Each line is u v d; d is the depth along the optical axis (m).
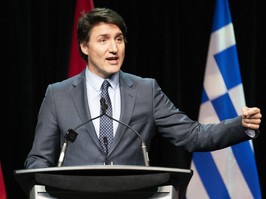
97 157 5.72
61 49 10.49
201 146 5.74
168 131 6.04
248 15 11.21
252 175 10.15
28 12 10.27
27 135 10.18
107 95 6.02
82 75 6.25
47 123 6.04
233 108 10.27
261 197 10.61
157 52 10.98
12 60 10.27
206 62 10.80
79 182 4.20
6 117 10.23
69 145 5.84
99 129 5.89
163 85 10.86
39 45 10.53
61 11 10.58
